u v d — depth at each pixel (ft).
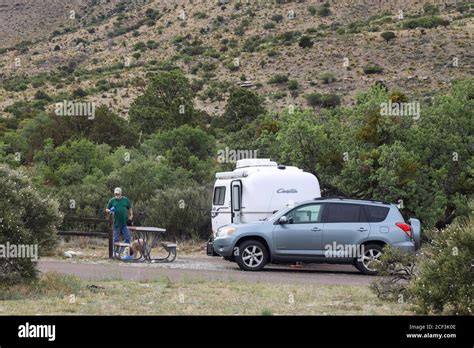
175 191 112.47
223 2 606.14
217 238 75.61
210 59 479.41
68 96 413.39
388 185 100.12
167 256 88.63
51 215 57.41
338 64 387.34
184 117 295.48
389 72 364.38
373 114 109.19
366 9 542.57
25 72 591.37
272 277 69.46
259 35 521.65
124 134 206.59
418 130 105.40
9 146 189.26
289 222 74.79
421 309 45.93
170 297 53.31
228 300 52.49
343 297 55.01
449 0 525.75
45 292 53.21
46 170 149.18
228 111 310.24
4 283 54.39
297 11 550.36
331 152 107.14
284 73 394.52
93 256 87.56
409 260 55.26
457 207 101.14
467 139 105.70
